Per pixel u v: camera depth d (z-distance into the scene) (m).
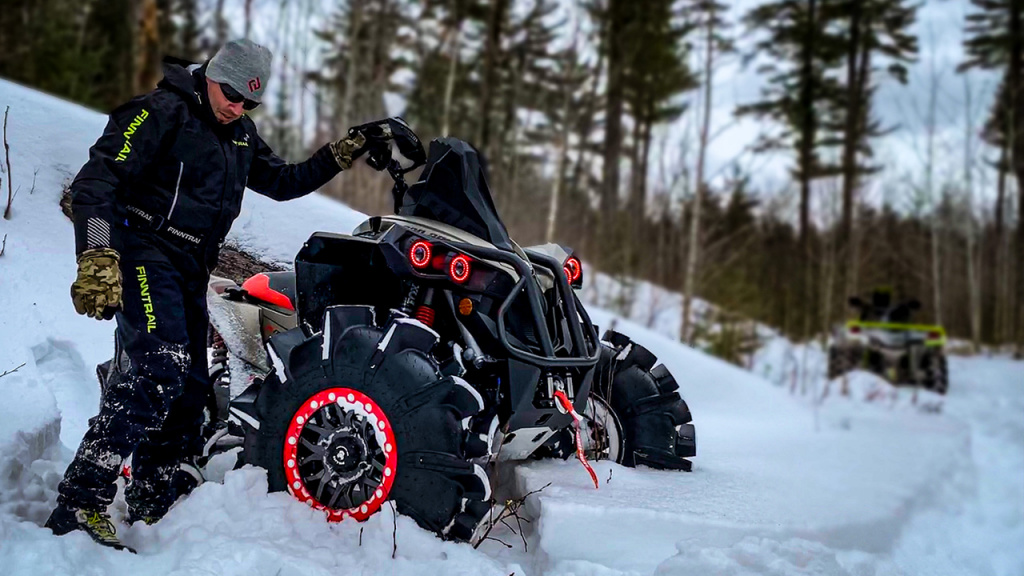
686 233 21.16
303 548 2.62
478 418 2.98
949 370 17.44
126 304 2.74
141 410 2.72
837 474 4.53
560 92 23.98
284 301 3.68
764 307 19.83
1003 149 30.61
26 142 5.18
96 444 2.67
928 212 27.88
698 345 14.11
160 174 2.80
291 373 2.95
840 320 21.47
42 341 4.04
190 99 2.81
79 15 16.36
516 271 3.23
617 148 25.16
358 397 2.87
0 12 14.49
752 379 8.41
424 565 2.55
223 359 3.67
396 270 3.10
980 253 27.78
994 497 4.96
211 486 2.84
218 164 2.88
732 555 2.70
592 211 22.42
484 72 23.75
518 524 3.07
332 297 3.40
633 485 3.44
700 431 5.80
